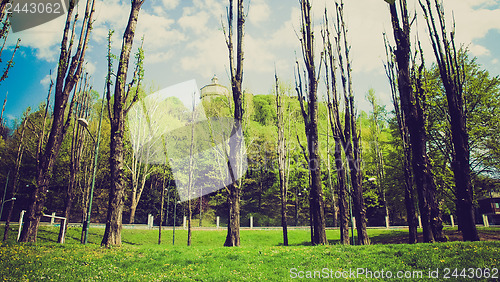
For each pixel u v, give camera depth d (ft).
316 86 63.21
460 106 54.39
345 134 72.69
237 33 63.41
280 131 93.97
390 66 74.43
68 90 59.36
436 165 82.74
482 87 84.28
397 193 106.01
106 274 31.96
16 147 131.34
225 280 30.86
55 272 31.58
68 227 106.52
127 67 54.03
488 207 158.30
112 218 48.98
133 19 56.03
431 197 51.47
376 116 142.00
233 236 55.77
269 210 162.09
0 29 41.91
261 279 31.19
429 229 50.11
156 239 106.22
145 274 32.76
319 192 58.23
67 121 60.80
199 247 52.21
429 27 57.52
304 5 65.36
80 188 110.32
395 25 56.70
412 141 54.08
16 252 38.70
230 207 57.57
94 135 125.08
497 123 81.92
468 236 49.29
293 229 122.42
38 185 54.49
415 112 54.03
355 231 112.37
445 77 55.67
